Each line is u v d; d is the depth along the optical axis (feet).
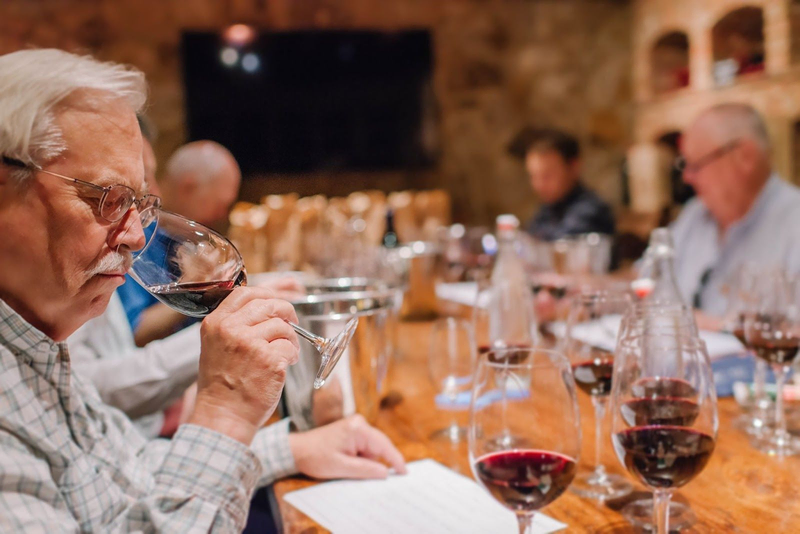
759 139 7.63
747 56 15.25
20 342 2.65
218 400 2.78
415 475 3.55
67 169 2.47
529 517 2.58
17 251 2.48
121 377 4.71
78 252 2.52
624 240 15.20
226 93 18.60
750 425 3.97
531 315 4.98
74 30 17.46
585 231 12.50
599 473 3.40
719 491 3.16
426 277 7.59
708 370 2.52
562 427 2.46
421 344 6.50
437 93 19.56
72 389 3.02
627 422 2.57
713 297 7.97
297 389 3.89
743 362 4.99
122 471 3.10
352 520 3.09
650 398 2.53
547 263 8.71
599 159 19.94
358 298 4.36
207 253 2.95
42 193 2.44
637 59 19.38
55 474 2.69
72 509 2.70
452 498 3.26
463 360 4.45
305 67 18.99
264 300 2.89
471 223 19.98
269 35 18.62
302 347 3.83
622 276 8.21
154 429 4.99
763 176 7.66
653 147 18.89
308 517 3.16
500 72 19.69
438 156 19.71
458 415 4.47
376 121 19.45
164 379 4.73
